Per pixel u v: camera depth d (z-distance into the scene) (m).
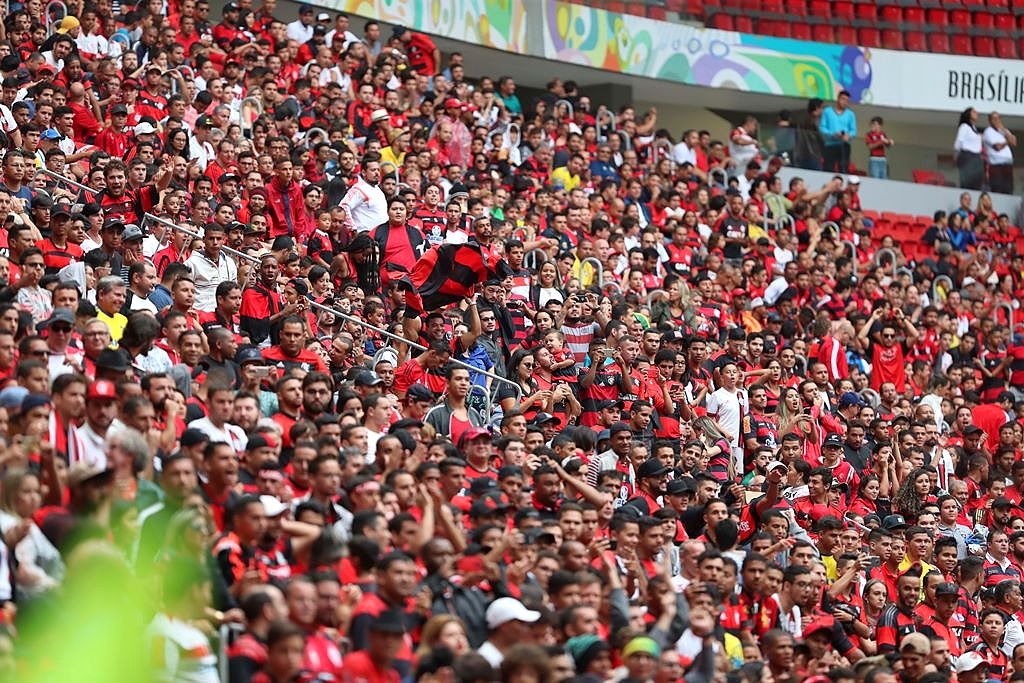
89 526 30.39
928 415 73.81
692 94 115.31
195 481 34.06
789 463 60.38
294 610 31.39
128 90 70.81
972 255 102.94
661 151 98.44
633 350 60.69
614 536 43.31
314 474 37.81
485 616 36.19
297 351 49.91
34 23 74.88
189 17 81.38
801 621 46.44
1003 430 75.00
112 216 55.75
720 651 40.31
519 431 50.38
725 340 75.94
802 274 87.44
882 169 109.62
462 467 41.31
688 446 57.03
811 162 107.56
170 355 44.97
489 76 110.06
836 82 115.25
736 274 83.25
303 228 64.19
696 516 49.28
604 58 107.50
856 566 50.50
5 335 39.72
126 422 37.19
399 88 87.00
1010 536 63.34
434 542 36.22
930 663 49.22
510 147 88.75
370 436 46.03
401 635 31.48
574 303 63.91
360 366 52.50
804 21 115.19
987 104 118.06
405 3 97.62
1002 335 94.00
